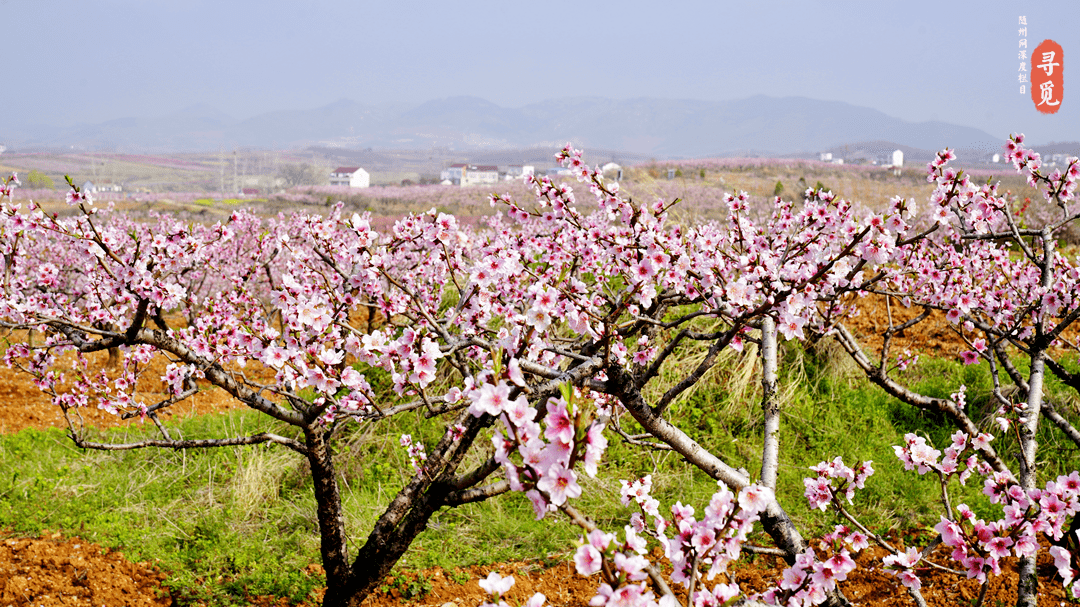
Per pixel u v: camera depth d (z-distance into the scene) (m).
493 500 5.03
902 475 5.39
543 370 2.67
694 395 6.34
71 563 4.29
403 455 5.68
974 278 5.33
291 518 4.98
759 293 2.66
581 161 3.25
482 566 4.37
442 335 3.01
